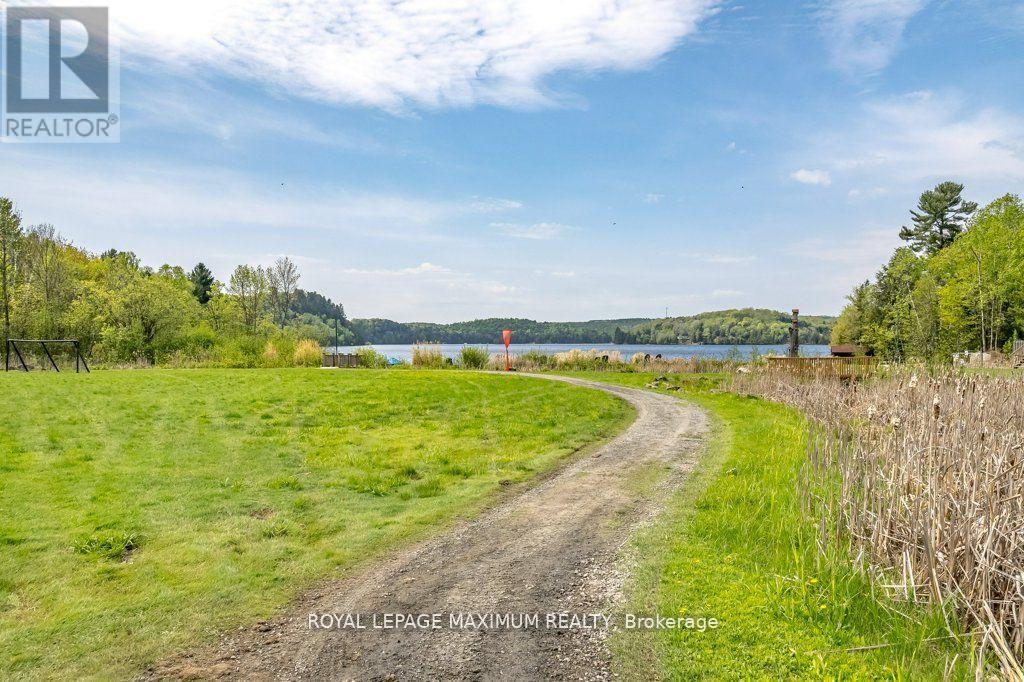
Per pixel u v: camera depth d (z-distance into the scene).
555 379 25.81
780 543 6.55
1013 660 4.09
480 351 35.84
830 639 4.70
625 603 5.37
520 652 4.67
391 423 14.52
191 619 5.38
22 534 7.07
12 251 41.75
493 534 7.41
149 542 7.12
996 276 47.81
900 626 4.83
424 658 4.64
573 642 4.78
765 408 17.22
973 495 5.30
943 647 4.63
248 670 4.57
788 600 5.30
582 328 174.62
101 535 7.05
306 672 4.52
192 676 4.50
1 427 12.70
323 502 8.73
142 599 5.73
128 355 43.56
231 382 21.67
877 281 68.94
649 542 6.84
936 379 14.72
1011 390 12.97
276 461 10.88
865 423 9.76
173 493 8.88
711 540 6.85
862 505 6.29
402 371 28.11
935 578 4.90
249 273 57.78
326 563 6.65
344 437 12.88
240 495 8.93
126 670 4.59
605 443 12.70
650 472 10.16
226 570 6.43
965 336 40.22
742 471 9.79
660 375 28.97
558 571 6.18
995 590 4.93
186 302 54.25
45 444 11.40
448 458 11.24
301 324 64.56
